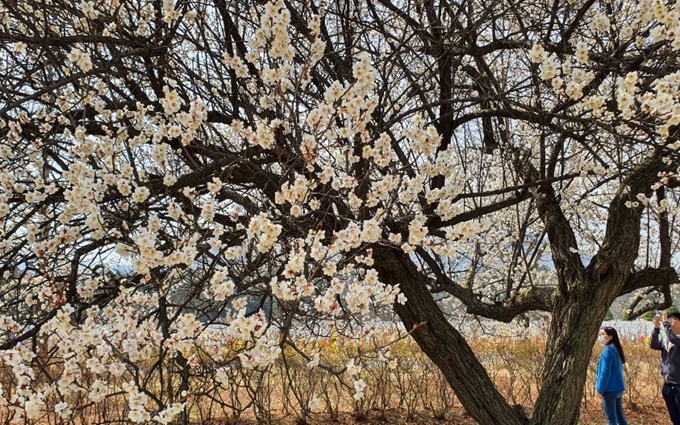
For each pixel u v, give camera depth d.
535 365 7.52
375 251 3.47
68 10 2.64
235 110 3.26
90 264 3.01
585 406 7.23
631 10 3.25
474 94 4.47
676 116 2.14
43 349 2.63
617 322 12.12
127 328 1.92
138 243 1.73
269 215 2.62
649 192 4.07
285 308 2.24
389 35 3.44
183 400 2.11
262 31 2.20
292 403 6.58
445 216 2.32
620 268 3.81
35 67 2.97
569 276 3.99
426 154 2.29
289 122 2.64
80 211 2.00
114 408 4.55
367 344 5.95
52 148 2.99
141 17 2.99
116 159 2.82
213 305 2.62
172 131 2.34
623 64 3.06
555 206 4.33
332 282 1.98
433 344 3.81
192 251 1.86
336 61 3.43
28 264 2.62
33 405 1.69
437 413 6.71
